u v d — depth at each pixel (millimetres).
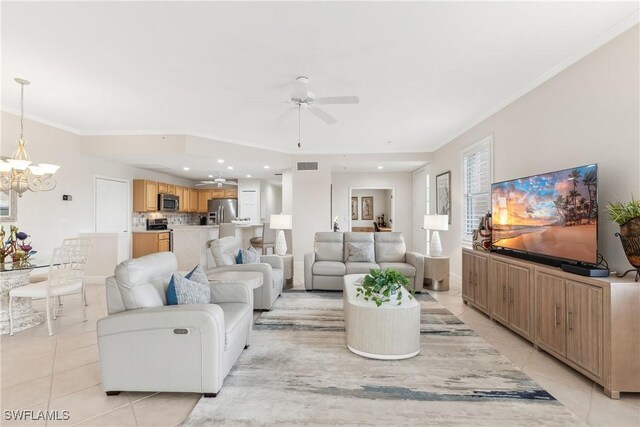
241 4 2061
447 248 5855
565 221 2617
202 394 2084
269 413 1877
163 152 5301
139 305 2152
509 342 2939
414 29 2348
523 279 2914
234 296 2850
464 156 5191
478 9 2117
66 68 3002
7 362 2551
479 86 3418
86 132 5348
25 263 3355
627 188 2322
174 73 3098
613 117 2428
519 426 1765
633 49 2266
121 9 2113
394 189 8688
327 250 5227
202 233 5984
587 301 2201
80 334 3156
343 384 2203
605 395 2070
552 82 3076
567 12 2154
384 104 3963
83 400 2027
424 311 3863
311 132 5363
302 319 3574
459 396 2059
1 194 4094
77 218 5328
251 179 9031
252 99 3797
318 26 2305
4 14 2160
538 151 3291
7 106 4074
